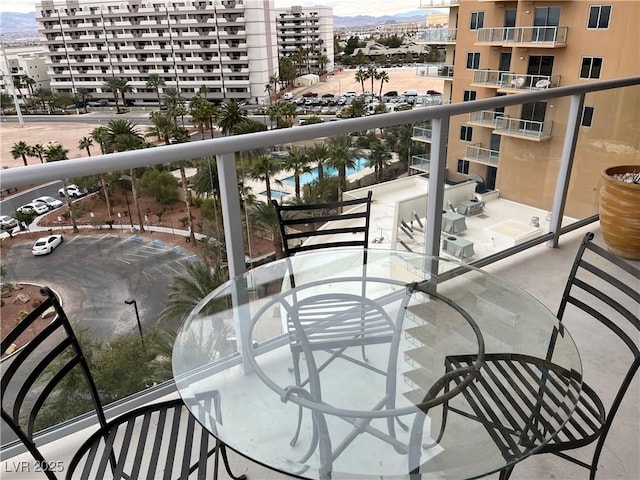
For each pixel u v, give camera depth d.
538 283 2.85
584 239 1.61
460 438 1.24
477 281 2.01
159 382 1.92
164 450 1.65
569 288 1.67
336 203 2.18
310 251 2.18
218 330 1.68
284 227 2.07
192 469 1.29
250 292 1.88
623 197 2.99
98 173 1.51
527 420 1.29
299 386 1.46
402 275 2.06
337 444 1.23
